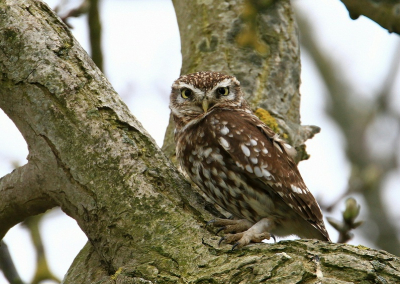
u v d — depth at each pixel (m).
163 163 9.18
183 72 13.66
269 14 14.02
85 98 9.22
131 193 8.66
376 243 20.58
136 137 9.23
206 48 13.60
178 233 8.24
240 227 9.23
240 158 10.38
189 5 14.51
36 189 9.55
